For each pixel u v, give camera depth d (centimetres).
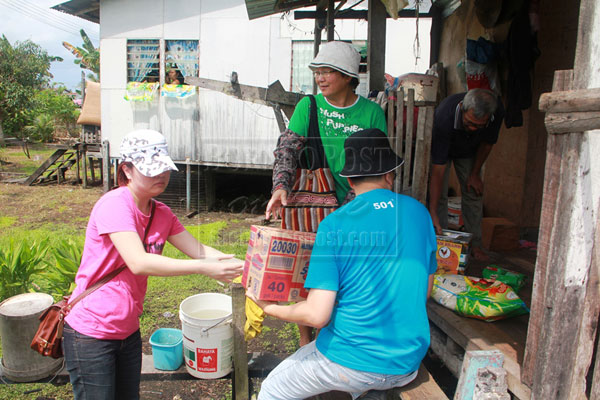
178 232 221
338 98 245
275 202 221
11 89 1834
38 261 436
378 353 188
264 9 548
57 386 331
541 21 461
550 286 180
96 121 1186
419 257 193
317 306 183
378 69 412
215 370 284
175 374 291
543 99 179
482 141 368
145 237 210
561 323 180
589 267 180
